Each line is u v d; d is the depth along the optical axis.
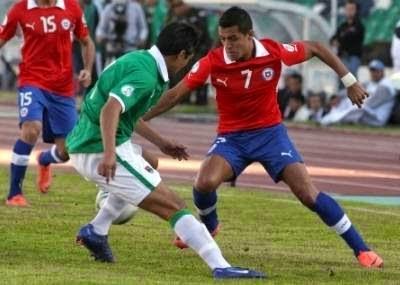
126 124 20.14
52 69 28.77
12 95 68.38
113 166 19.41
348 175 38.41
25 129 28.47
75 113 29.22
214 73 21.94
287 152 22.03
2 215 26.89
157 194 20.06
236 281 19.59
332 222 21.67
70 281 19.09
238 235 25.47
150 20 60.84
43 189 30.77
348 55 54.19
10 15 28.48
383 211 29.77
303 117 55.38
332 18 58.78
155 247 23.34
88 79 29.09
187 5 55.88
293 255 23.00
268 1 58.50
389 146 47.50
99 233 21.44
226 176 22.25
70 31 28.73
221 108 22.38
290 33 59.03
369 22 59.41
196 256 22.41
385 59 58.41
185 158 21.83
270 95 22.20
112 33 58.22
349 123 54.25
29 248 22.80
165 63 19.98
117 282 19.11
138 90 19.61
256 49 21.81
